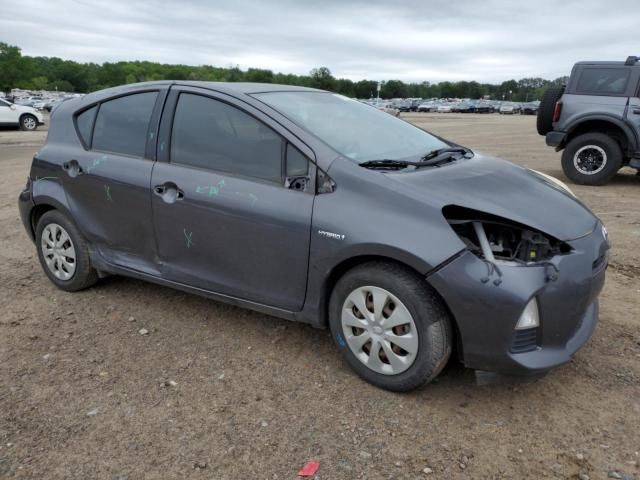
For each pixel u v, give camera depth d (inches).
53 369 130.1
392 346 115.6
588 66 350.3
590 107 348.2
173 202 140.5
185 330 149.6
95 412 113.3
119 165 151.7
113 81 5861.2
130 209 150.3
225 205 131.3
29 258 211.5
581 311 111.7
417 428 108.0
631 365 130.2
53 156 167.2
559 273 107.3
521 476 95.3
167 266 148.5
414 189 113.4
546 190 130.0
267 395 119.0
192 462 99.0
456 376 126.4
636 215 269.6
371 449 102.0
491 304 103.7
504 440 104.5
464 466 97.7
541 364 107.5
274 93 145.1
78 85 6087.6
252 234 128.3
